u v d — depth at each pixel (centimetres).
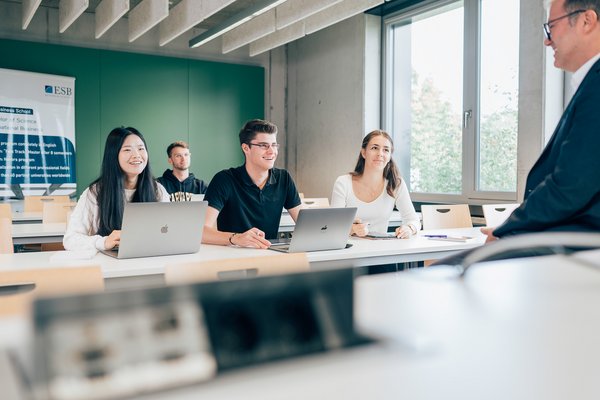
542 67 443
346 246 260
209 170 782
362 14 662
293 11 573
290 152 838
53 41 705
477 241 285
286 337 44
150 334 39
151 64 738
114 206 249
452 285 75
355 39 679
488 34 526
